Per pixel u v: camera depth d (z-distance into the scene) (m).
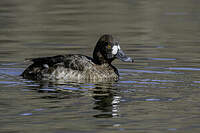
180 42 19.86
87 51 18.06
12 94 11.23
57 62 13.64
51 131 8.58
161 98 10.84
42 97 10.92
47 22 25.47
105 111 9.75
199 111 9.76
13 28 23.48
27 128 8.72
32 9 30.28
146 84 12.45
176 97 10.91
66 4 32.84
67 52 17.75
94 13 28.75
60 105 10.20
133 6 31.81
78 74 13.44
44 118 9.29
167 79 13.05
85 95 11.19
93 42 19.92
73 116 9.43
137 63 15.64
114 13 28.73
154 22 25.48
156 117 9.36
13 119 9.21
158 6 31.64
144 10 29.92
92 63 13.82
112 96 11.08
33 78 13.43
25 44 19.27
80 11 29.47
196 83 12.45
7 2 33.28
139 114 9.60
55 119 9.23
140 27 23.92
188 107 10.07
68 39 20.59
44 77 13.45
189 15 27.81
